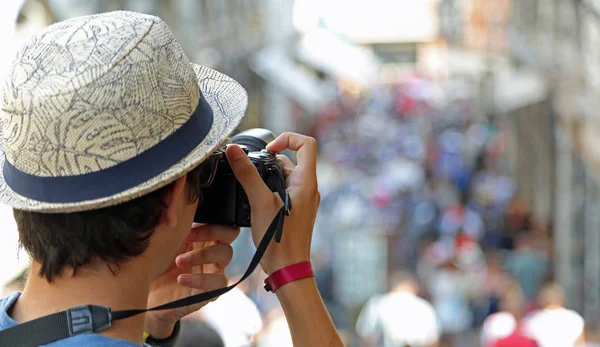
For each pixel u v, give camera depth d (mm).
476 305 19891
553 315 14336
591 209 21297
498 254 25594
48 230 1754
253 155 2156
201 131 1854
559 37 21406
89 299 1766
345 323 19047
